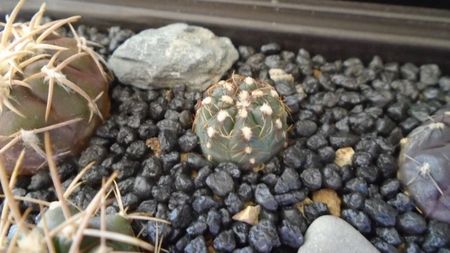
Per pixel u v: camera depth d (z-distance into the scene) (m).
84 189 0.14
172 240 0.13
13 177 0.11
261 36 0.18
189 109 0.16
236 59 0.17
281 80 0.16
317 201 0.14
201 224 0.13
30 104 0.13
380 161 0.14
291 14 0.18
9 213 0.10
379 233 0.13
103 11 0.18
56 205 0.11
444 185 0.12
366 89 0.16
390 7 0.18
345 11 0.17
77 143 0.14
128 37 0.18
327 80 0.17
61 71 0.13
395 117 0.16
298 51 0.18
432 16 0.17
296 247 0.13
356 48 0.17
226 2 0.18
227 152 0.13
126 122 0.15
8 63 0.12
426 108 0.16
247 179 0.14
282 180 0.13
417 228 0.13
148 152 0.15
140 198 0.14
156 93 0.16
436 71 0.17
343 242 0.12
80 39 0.14
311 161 0.14
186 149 0.14
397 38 0.17
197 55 0.16
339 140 0.15
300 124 0.15
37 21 0.14
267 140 0.13
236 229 0.13
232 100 0.13
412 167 0.13
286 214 0.13
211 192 0.14
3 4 0.19
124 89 0.17
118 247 0.10
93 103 0.14
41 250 0.09
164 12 0.18
